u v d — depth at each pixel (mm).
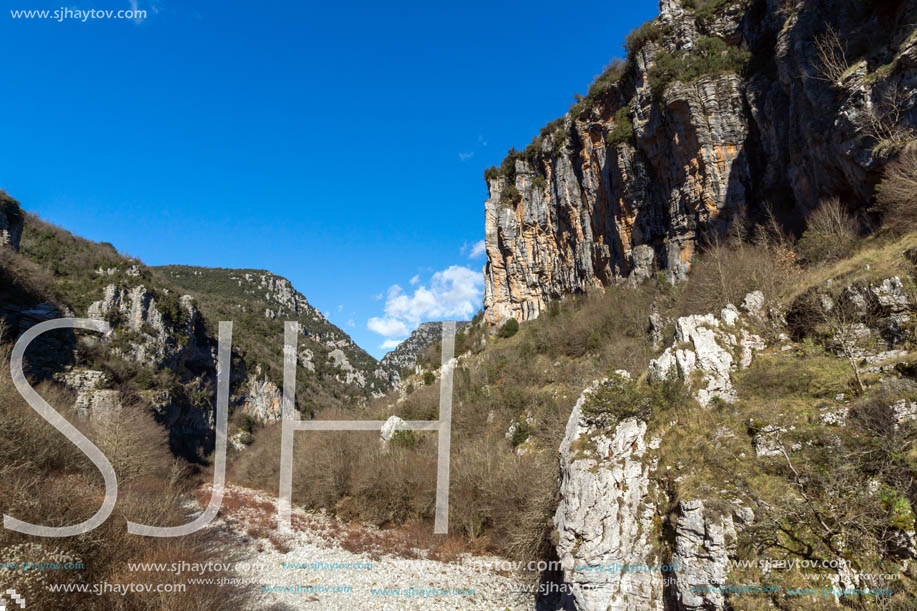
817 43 29719
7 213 73125
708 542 12094
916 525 10945
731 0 45094
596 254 59156
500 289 74250
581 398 17109
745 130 40875
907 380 13781
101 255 92750
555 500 18422
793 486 12703
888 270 17656
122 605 16281
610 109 56188
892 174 22203
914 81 22703
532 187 71000
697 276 34531
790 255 27609
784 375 15945
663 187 49031
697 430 15000
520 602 19859
